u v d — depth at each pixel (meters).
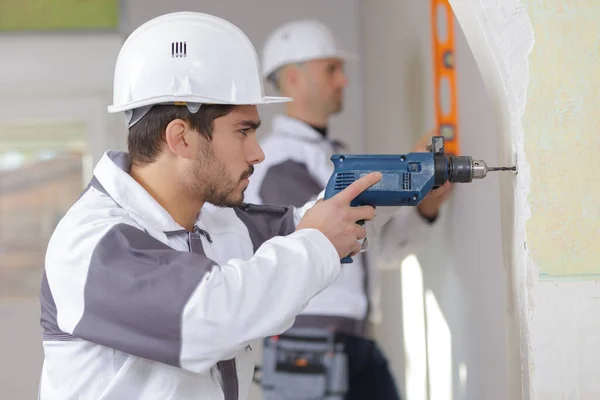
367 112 3.65
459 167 1.36
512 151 1.38
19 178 3.91
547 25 1.35
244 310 1.17
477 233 2.21
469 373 2.34
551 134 1.35
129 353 1.20
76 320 1.22
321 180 2.95
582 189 1.34
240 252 1.55
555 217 1.34
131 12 3.63
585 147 1.34
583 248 1.34
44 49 3.64
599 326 1.33
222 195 1.38
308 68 3.03
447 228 2.57
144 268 1.20
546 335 1.34
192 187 1.37
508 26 1.36
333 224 1.30
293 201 2.88
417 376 2.94
